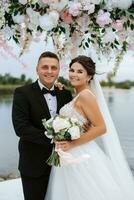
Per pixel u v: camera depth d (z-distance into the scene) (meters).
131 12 3.22
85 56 3.29
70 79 3.29
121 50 3.46
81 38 3.41
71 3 3.13
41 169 3.29
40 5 3.15
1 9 3.15
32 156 3.29
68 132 2.99
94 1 3.11
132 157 7.70
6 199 4.15
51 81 3.22
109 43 3.44
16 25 3.28
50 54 3.21
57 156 3.11
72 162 3.12
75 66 3.24
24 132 3.14
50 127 3.01
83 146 3.27
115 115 13.27
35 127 3.22
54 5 3.10
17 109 3.20
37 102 3.23
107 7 3.17
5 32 3.25
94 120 3.17
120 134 10.05
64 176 3.26
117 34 3.39
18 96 3.23
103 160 3.34
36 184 3.31
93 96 3.20
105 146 3.52
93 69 3.29
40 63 3.21
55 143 3.09
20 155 3.36
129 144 8.88
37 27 3.32
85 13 3.21
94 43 3.49
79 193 3.21
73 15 3.12
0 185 4.64
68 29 3.33
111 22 3.21
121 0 3.11
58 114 3.28
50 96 3.28
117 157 3.51
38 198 3.33
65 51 3.55
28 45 3.41
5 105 15.02
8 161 8.46
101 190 3.24
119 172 3.46
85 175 3.23
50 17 3.08
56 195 3.27
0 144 9.70
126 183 3.46
